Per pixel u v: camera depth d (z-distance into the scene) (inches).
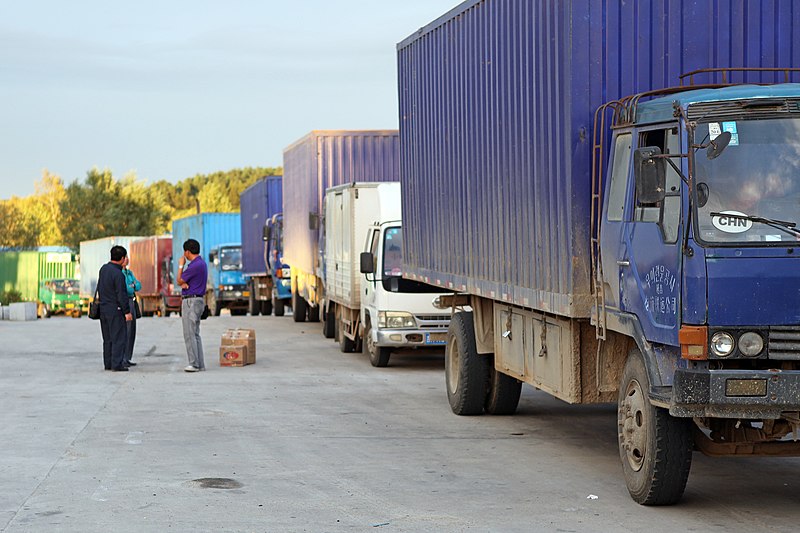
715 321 518.0
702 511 571.8
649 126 573.0
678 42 644.7
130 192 5689.0
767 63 653.9
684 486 568.4
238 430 844.0
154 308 3737.7
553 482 650.2
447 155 960.9
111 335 1288.1
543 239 696.4
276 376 1232.8
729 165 530.9
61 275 4874.5
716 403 512.4
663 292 542.3
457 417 922.1
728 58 650.2
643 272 565.3
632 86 641.0
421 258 1071.0
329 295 1644.9
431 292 1263.5
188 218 3376.0
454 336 944.9
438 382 1177.4
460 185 917.2
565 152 646.5
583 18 636.1
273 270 2512.3
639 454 584.4
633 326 576.1
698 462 719.1
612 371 655.8
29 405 982.4
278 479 655.1
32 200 6289.4
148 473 672.4
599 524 542.0
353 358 1448.1
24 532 522.6
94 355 1501.0
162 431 837.2
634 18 640.4
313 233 1855.3
